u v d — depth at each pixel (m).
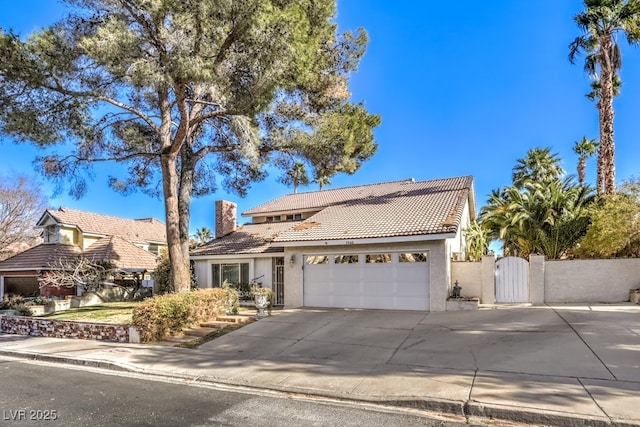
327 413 5.98
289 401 6.60
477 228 19.28
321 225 17.55
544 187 18.64
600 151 22.39
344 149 16.88
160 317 11.95
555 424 5.29
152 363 9.30
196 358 9.67
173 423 5.62
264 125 17.19
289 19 12.04
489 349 8.84
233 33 12.18
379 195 21.53
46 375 8.67
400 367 8.02
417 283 14.58
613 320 10.76
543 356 8.08
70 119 13.80
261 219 25.25
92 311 17.53
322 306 16.20
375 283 15.31
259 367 8.57
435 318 12.62
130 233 29.28
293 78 12.92
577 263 14.79
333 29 16.70
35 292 24.72
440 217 15.02
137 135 17.33
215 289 14.85
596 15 19.73
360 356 9.06
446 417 5.75
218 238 22.64
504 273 15.23
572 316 11.49
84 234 25.62
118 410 6.23
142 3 11.18
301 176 18.31
